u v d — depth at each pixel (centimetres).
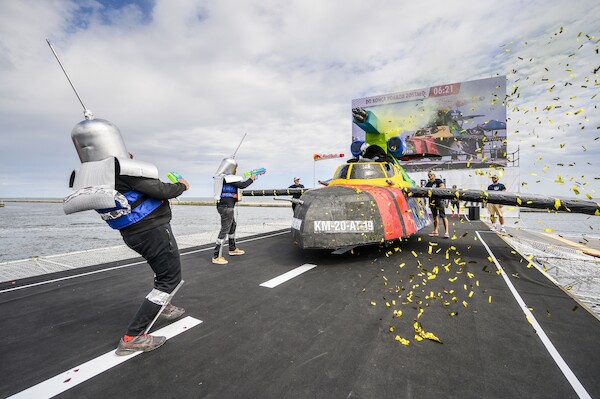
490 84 2052
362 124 730
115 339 246
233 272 453
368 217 495
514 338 238
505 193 466
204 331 256
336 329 257
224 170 524
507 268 458
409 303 318
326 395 170
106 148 208
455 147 2133
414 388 175
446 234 762
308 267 477
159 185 221
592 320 272
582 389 173
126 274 450
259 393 172
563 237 905
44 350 227
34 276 439
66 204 203
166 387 179
